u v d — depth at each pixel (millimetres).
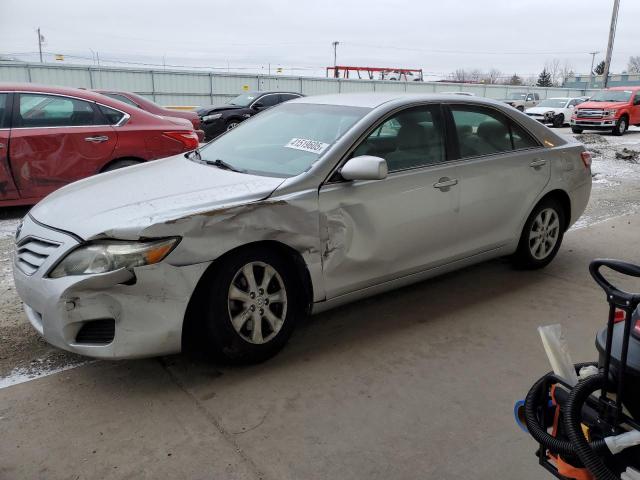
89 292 2785
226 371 3232
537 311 4117
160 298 2855
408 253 3809
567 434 1628
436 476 2416
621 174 10758
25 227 3258
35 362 3338
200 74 31828
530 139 4652
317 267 3350
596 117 21031
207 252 2928
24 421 2764
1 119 6129
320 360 3375
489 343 3615
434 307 4180
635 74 69875
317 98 4461
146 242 2795
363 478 2398
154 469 2436
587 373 1871
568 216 5043
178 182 3443
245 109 17094
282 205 3168
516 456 2547
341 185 3428
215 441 2621
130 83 30219
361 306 4195
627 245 5828
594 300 4328
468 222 4141
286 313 3314
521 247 4746
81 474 2404
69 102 6484
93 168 6535
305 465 2469
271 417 2807
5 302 4191
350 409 2881
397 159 3771
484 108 4391
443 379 3178
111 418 2793
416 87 39188
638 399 1676
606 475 1539
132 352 2863
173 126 7070
